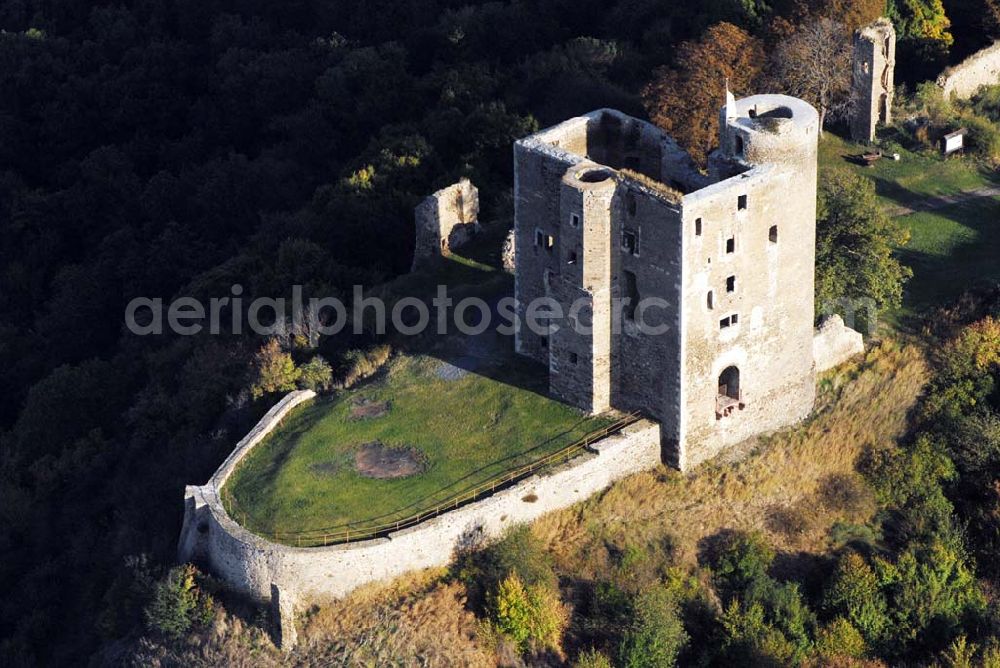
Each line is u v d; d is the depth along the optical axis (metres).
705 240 98.06
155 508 111.62
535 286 107.50
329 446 104.25
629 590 97.88
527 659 95.81
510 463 101.62
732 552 100.50
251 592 97.06
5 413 145.75
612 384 104.75
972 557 105.44
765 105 102.88
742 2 148.25
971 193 132.12
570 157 101.88
